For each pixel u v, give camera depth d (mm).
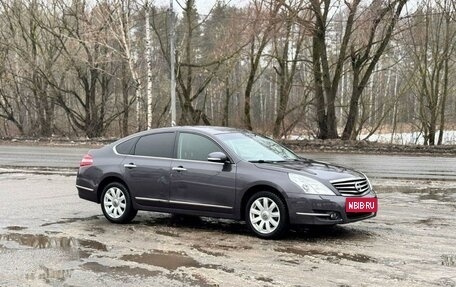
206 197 7781
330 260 6176
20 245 7000
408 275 5566
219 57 30766
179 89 33969
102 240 7301
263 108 47031
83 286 5277
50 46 35688
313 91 33219
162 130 8578
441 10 32062
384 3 26875
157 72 36281
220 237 7445
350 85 39531
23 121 40031
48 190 12328
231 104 42156
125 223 8547
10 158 20516
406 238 7273
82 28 33094
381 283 5305
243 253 6535
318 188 7047
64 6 33406
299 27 29438
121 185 8602
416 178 14531
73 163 18641
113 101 39250
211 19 31750
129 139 8891
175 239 7340
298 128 34375
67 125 42594
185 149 8188
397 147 24562
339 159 20406
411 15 28000
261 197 7348
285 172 7277
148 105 29031
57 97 36781
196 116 34156
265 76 38000
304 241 7137
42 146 27125
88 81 38312
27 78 36250
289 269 5812
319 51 29453
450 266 5902
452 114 37344
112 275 5633
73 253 6582
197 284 5305
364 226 8094
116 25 30016
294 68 32812
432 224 8250
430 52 33844
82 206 10195
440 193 11711
